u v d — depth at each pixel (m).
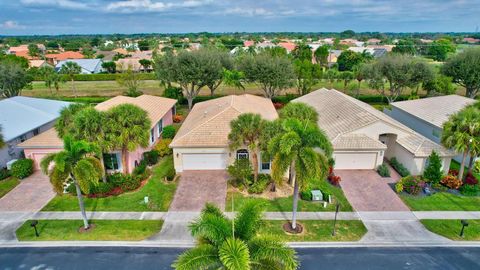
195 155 26.17
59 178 17.00
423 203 21.88
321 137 16.28
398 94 48.34
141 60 94.69
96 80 80.56
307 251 17.17
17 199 22.44
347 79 62.59
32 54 126.00
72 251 17.23
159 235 18.52
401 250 17.31
